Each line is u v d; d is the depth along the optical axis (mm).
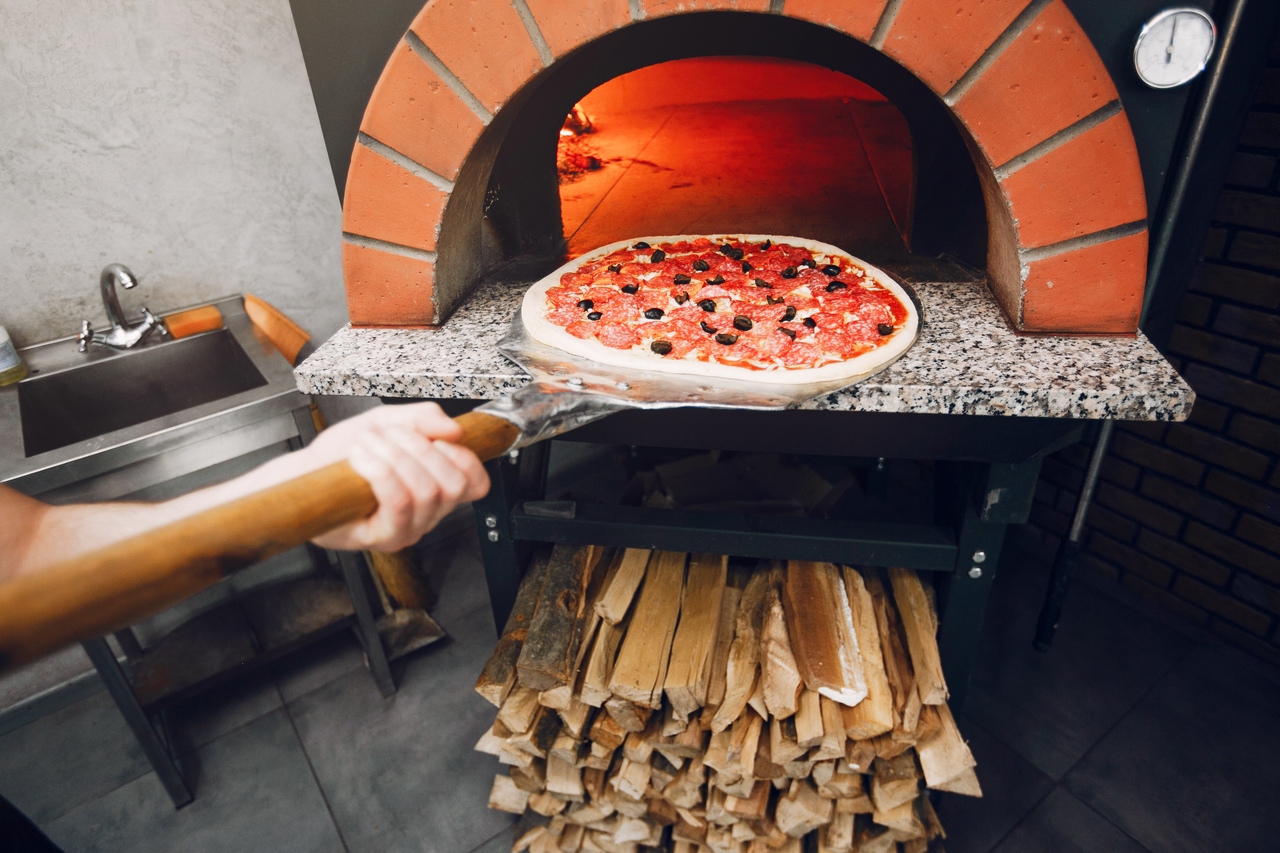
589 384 965
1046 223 999
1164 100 958
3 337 1504
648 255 1414
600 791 1254
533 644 1160
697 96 2711
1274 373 1532
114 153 1589
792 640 1165
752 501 1730
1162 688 1697
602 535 1243
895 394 927
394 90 1052
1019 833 1421
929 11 926
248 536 498
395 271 1162
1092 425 1747
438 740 1685
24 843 869
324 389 1068
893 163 1938
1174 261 1483
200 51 1601
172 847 1493
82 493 1305
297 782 1609
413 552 2168
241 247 1810
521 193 1402
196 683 1656
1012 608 1921
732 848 1261
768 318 1135
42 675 1803
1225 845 1387
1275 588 1661
